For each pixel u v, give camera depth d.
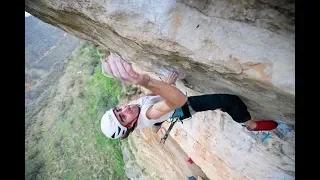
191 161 6.90
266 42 2.03
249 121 3.11
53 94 18.92
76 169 15.02
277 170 3.74
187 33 2.40
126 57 4.00
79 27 3.62
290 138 3.27
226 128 4.26
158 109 2.41
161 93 2.13
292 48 1.94
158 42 2.61
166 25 2.48
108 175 13.84
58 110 17.77
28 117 19.16
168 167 8.96
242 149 4.07
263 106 2.88
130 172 12.30
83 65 17.69
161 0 2.42
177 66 3.12
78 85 17.25
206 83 3.23
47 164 16.06
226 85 2.79
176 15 2.41
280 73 2.03
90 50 17.91
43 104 19.09
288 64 1.98
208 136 4.82
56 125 17.30
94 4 2.72
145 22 2.55
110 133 2.54
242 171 4.32
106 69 1.96
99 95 15.63
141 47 3.02
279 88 2.09
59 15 3.43
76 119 16.44
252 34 2.08
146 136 10.20
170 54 2.74
